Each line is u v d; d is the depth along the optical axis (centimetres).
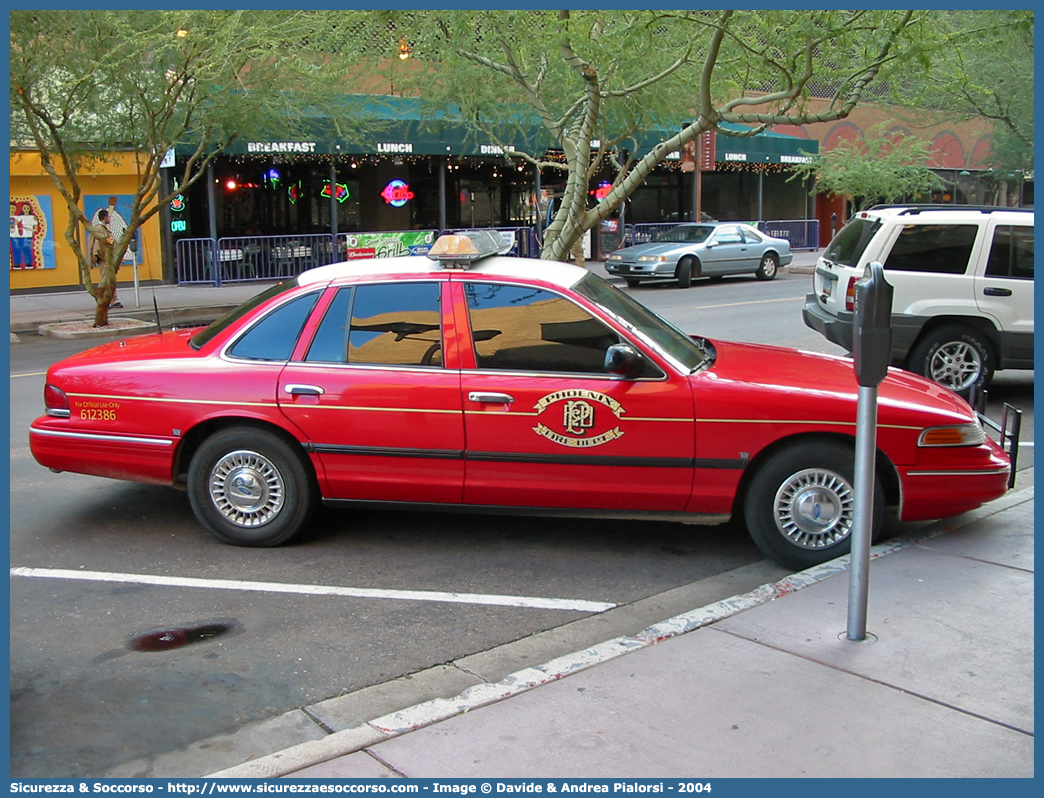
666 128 1886
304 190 2722
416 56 1611
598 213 1098
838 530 555
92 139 1662
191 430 595
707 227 2428
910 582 506
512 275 574
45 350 1476
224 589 534
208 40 1462
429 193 2942
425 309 574
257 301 610
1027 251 965
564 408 554
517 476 565
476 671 438
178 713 404
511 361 564
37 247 2172
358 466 576
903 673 409
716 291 2217
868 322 415
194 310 1894
